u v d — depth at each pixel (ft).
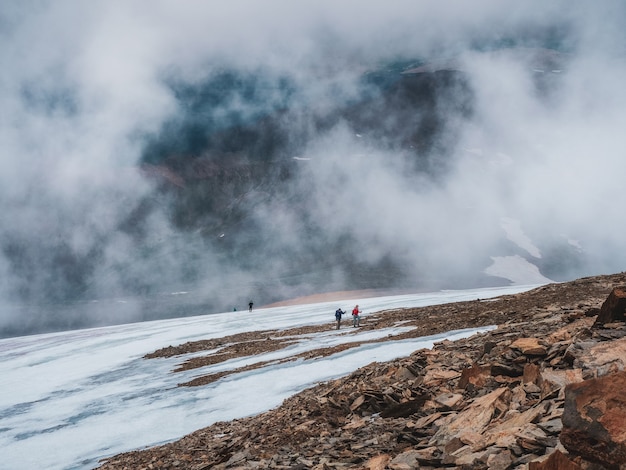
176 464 50.93
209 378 109.91
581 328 48.01
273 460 39.17
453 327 107.34
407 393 48.88
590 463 18.38
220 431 62.90
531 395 33.68
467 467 24.50
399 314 167.63
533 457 22.95
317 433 45.60
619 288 44.14
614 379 18.80
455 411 37.93
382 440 37.42
